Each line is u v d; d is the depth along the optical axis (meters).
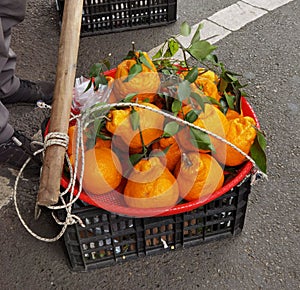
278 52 2.77
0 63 2.02
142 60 1.63
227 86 1.71
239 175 1.59
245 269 1.84
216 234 1.90
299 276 1.81
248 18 3.00
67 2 1.49
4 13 2.00
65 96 1.41
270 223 1.97
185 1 3.12
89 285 1.81
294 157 2.22
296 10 3.06
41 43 2.86
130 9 2.81
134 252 1.84
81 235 1.71
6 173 2.18
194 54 1.62
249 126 1.60
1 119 1.92
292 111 2.43
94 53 2.79
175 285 1.81
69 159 1.51
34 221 2.01
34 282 1.83
